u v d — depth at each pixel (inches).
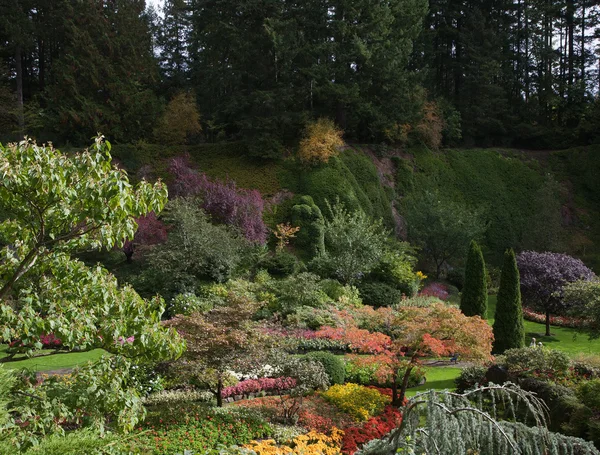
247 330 418.9
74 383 226.4
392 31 1357.0
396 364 450.0
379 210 1264.8
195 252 881.5
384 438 154.9
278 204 1183.6
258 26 1314.0
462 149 1534.2
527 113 1680.6
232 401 477.4
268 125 1253.7
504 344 613.6
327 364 517.0
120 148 1218.0
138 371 456.4
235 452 228.2
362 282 989.2
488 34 1595.7
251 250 1016.2
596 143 1600.6
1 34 1298.0
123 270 969.5
